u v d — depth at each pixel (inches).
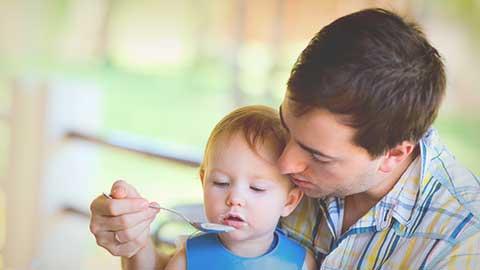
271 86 237.0
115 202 39.4
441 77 39.4
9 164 107.7
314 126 37.3
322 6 222.1
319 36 38.3
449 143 199.9
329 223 44.1
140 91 268.7
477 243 38.2
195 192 165.8
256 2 239.8
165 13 272.4
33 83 106.3
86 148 109.7
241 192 42.3
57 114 106.8
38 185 107.5
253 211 42.4
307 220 46.3
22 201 108.2
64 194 109.8
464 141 200.7
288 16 231.5
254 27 241.6
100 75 276.1
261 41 240.5
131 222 39.7
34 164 107.0
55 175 108.0
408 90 37.2
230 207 42.3
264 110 44.9
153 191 167.0
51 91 105.8
